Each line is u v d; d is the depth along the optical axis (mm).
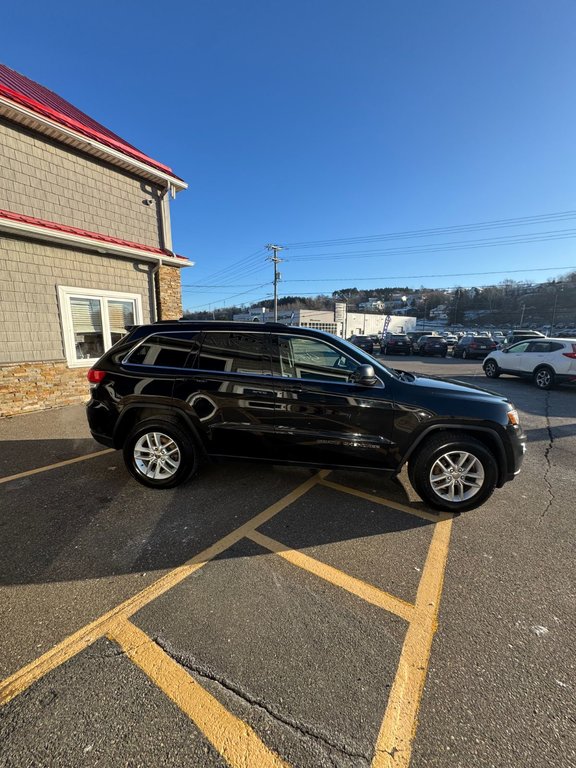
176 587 2342
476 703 1639
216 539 2867
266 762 1406
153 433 3617
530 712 1604
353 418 3318
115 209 8258
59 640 1935
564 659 1869
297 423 3393
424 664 1831
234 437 3508
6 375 6453
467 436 3277
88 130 7215
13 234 6379
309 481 3904
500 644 1953
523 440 3332
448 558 2680
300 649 1904
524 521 3203
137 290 8500
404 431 3264
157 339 3742
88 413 3826
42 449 4867
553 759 1425
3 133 6461
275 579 2434
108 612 2133
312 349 3523
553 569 2576
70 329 7305
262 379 3457
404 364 18844
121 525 3045
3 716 1547
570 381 10164
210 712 1587
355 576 2475
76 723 1530
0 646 1895
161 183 9039
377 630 2033
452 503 3285
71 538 2859
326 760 1415
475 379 12773
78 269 7367
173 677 1739
